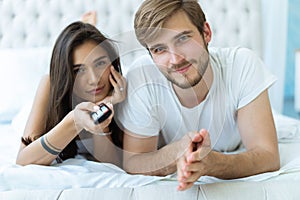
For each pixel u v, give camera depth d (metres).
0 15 2.22
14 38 2.22
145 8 0.90
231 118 1.10
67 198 0.86
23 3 2.25
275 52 2.47
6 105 1.89
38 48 2.12
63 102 1.05
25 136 1.13
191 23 0.91
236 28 2.38
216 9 2.36
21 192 0.88
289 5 3.10
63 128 1.00
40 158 1.05
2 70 1.94
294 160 1.07
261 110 1.06
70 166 1.03
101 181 0.95
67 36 1.00
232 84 1.07
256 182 0.90
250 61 1.11
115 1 2.29
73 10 2.26
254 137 1.04
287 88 3.10
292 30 3.09
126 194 0.86
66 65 1.00
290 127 1.44
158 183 0.95
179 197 0.85
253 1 2.38
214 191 0.86
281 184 0.88
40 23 2.24
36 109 1.18
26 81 1.93
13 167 1.04
